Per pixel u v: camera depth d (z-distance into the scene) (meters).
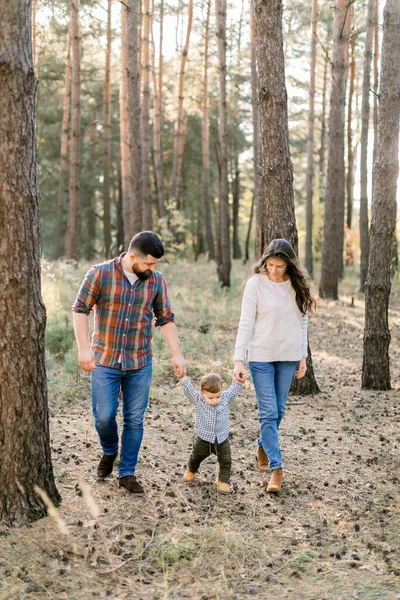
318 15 22.33
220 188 19.34
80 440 5.52
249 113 34.62
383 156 7.78
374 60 20.80
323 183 28.77
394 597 3.30
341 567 3.64
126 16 13.99
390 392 8.04
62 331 9.30
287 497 4.61
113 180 35.38
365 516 4.31
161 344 9.77
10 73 3.70
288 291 4.79
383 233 7.94
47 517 4.03
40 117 29.20
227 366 8.94
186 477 4.79
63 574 3.47
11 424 3.90
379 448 5.73
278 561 3.71
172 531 3.98
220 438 4.56
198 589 3.40
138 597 3.30
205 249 47.31
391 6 7.49
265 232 7.48
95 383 4.41
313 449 5.66
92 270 4.30
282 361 4.81
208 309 14.25
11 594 3.23
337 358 10.41
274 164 7.30
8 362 3.87
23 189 3.81
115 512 4.17
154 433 5.89
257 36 7.21
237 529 4.07
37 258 3.94
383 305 8.08
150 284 4.37
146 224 20.88
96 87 30.58
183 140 33.00
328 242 17.50
